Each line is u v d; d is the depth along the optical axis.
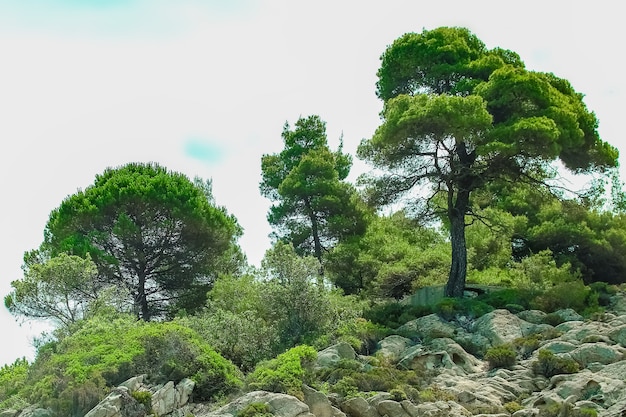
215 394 23.84
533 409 21.44
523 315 29.95
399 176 35.47
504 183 35.69
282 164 50.69
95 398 23.08
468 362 26.36
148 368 24.69
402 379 24.39
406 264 39.59
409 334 29.52
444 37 38.66
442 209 37.03
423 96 33.56
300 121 50.28
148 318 39.03
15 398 25.33
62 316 31.75
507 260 41.16
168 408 22.89
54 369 25.00
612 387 22.08
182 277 40.44
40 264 32.47
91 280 33.12
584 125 36.16
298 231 47.09
